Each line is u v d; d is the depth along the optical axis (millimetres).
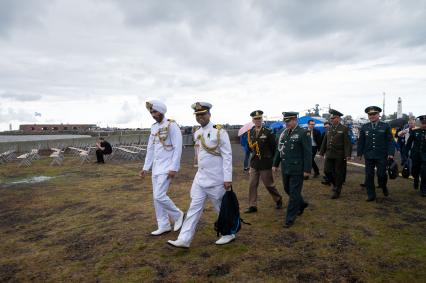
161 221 5254
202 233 5238
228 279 3754
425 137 7539
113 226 5793
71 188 9523
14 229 5863
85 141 24391
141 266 4148
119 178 11109
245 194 8023
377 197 7387
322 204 6820
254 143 6305
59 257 4535
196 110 4648
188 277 3828
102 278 3877
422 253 4289
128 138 26875
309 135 5441
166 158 5109
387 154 7027
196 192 4668
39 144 21641
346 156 7273
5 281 3893
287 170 5527
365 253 4328
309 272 3863
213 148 4590
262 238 4961
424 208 6418
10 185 10219
